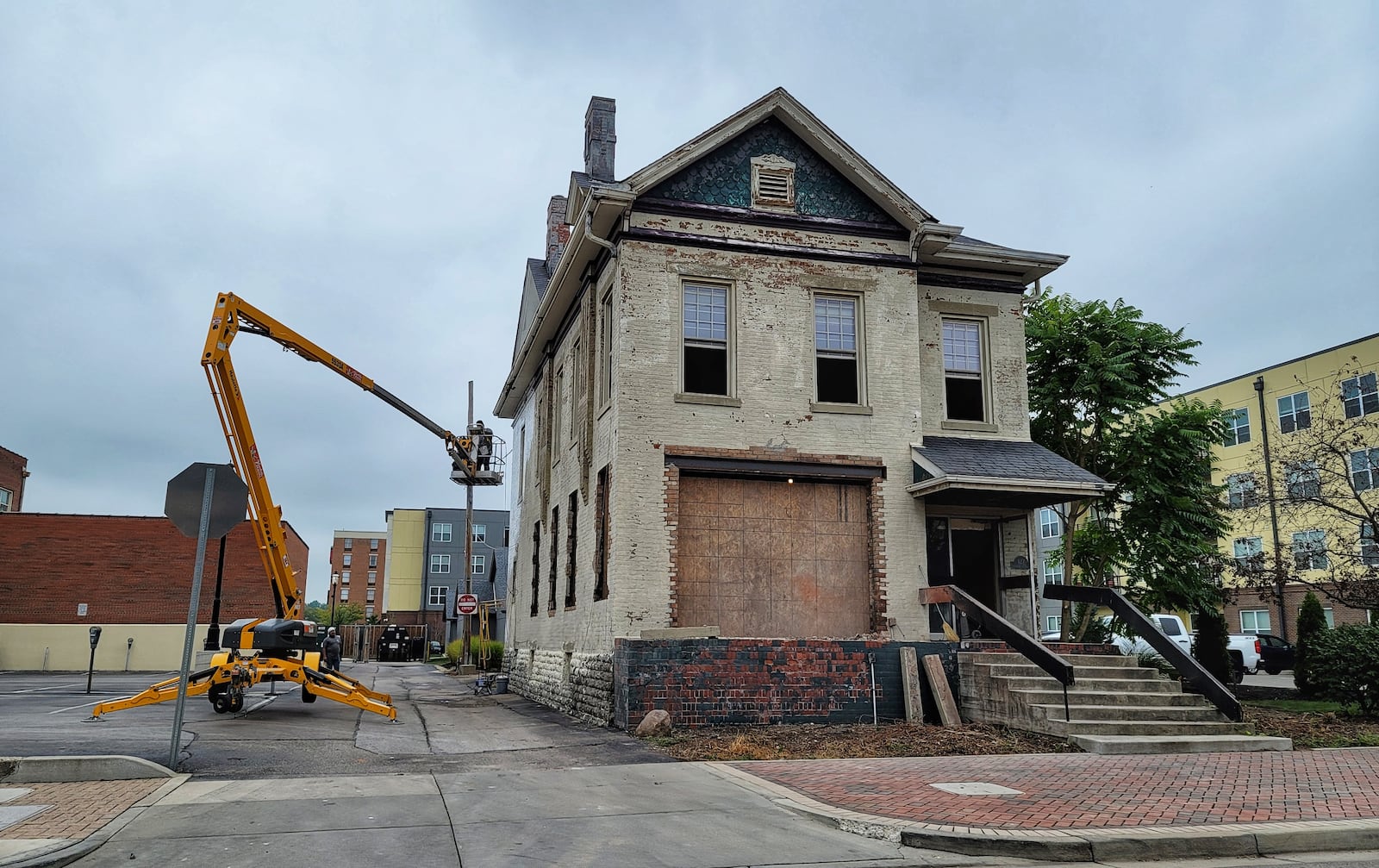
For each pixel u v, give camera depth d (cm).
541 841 679
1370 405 3341
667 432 1521
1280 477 2558
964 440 1728
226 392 1684
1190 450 1908
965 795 853
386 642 5016
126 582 3394
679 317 1568
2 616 3278
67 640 3306
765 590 1544
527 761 1066
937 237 1697
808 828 745
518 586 2577
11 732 1178
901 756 1126
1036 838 691
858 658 1385
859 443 1606
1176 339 1908
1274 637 2975
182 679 934
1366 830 732
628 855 648
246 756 1047
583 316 1834
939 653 1415
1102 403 1880
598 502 1625
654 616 1456
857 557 1595
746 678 1341
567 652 1780
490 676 2425
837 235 1666
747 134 1662
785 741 1202
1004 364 1786
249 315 1784
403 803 795
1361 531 2064
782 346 1603
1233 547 3341
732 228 1614
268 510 1712
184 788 840
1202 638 2105
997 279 1811
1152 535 1888
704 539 1534
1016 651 1403
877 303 1666
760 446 1557
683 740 1211
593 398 1728
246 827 700
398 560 7269
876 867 648
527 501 2522
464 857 634
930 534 1692
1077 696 1272
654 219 1580
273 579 1709
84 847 634
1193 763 1054
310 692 1552
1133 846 694
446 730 1377
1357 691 1481
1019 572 1688
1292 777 955
